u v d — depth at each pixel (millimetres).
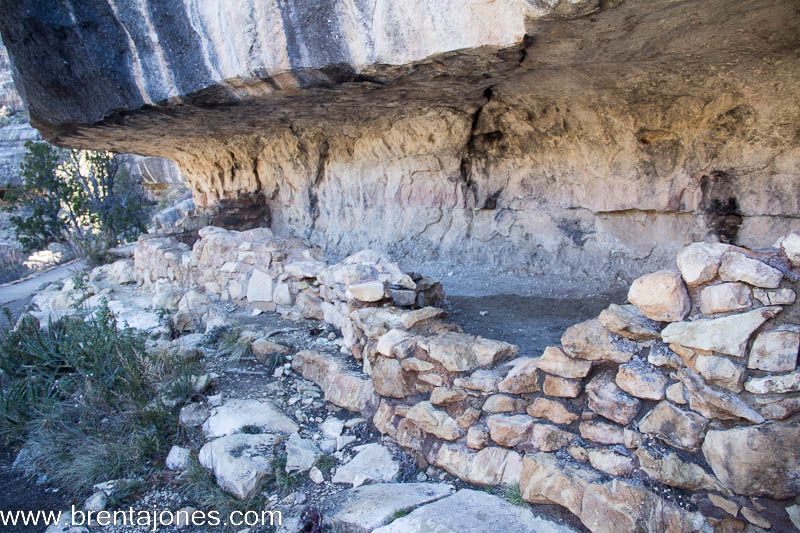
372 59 3590
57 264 13148
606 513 2189
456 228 6348
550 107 5023
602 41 3049
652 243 5000
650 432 2230
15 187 14773
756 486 1968
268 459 3088
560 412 2486
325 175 7578
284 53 3916
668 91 4199
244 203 8555
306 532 2602
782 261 2051
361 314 3600
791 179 4094
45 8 4863
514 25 2949
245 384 3957
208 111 5402
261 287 5168
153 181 17422
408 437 2986
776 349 1968
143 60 4812
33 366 4359
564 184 5449
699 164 4504
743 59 3537
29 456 3561
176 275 6371
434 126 5867
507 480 2561
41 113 5891
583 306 4645
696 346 2113
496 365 2871
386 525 2418
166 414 3652
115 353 4277
